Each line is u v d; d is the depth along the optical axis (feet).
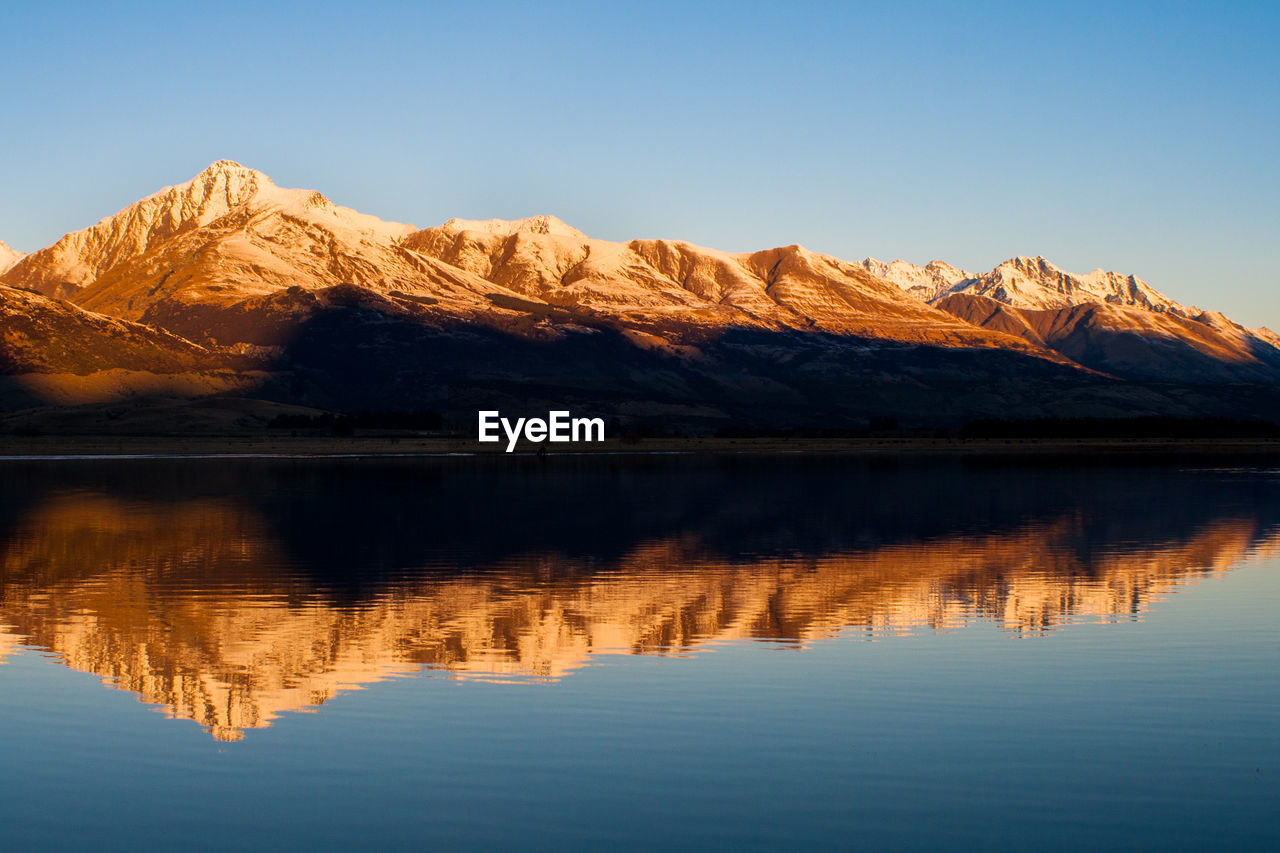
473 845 50.24
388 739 64.49
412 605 107.96
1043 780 57.88
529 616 101.96
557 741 63.98
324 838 51.03
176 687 76.18
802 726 66.74
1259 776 58.44
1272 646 88.12
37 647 88.48
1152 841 50.70
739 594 114.42
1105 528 180.96
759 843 50.49
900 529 179.63
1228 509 218.18
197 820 53.01
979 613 103.19
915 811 53.98
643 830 51.85
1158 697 73.10
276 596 113.19
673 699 72.74
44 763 60.54
